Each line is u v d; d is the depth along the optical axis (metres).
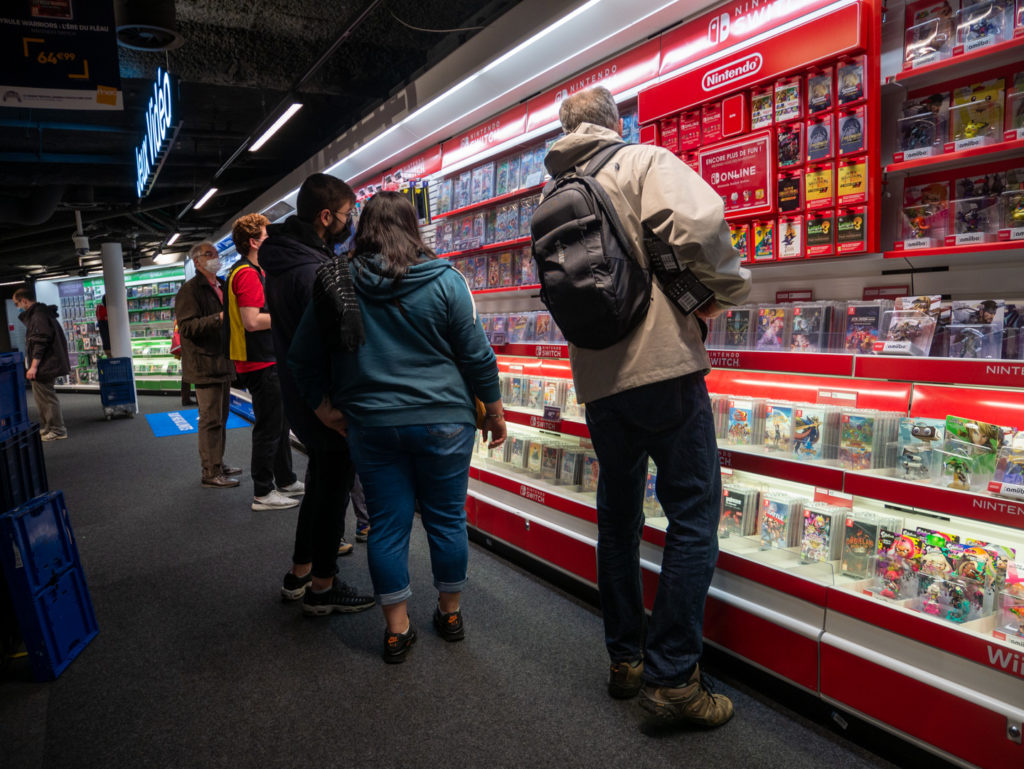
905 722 1.54
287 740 1.76
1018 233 1.51
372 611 2.60
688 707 1.69
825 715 1.75
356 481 3.31
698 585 1.68
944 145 1.65
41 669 2.11
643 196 1.60
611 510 1.88
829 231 1.86
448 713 1.87
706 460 1.69
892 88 1.87
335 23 5.16
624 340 1.69
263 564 3.12
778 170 1.97
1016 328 1.59
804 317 2.00
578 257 1.61
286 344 2.40
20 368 2.43
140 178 6.71
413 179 4.20
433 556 2.22
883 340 1.80
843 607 1.67
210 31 5.29
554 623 2.41
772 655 1.84
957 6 1.69
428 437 2.05
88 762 1.69
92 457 6.02
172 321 12.20
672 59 2.42
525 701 1.92
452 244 3.84
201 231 13.03
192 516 3.93
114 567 3.12
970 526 1.76
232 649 2.29
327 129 7.78
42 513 2.21
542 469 3.02
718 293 1.59
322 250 2.44
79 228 10.36
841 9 1.75
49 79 3.38
